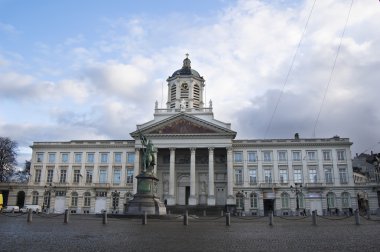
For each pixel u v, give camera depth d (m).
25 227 24.45
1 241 15.76
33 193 77.44
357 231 22.86
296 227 27.23
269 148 75.94
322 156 74.81
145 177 35.94
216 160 77.25
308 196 72.94
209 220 39.19
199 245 14.85
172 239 17.08
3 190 78.00
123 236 18.28
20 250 12.99
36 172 78.44
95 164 77.62
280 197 73.56
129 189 75.56
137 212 34.66
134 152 77.31
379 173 95.94
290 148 75.62
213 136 72.75
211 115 75.88
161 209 35.97
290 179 74.12
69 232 20.52
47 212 72.12
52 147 79.25
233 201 69.56
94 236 18.20
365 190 72.75
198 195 75.62
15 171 88.25
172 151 73.00
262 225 29.89
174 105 83.06
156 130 74.50
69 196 76.44
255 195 74.00
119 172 76.88
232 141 75.19
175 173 77.50
